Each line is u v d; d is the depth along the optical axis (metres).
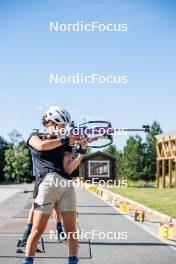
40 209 5.25
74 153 5.52
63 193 5.37
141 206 19.14
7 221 12.55
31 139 5.41
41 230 5.27
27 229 8.10
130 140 74.94
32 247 5.24
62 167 5.36
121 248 8.45
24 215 14.48
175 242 9.23
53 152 5.34
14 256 7.46
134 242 9.15
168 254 7.91
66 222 5.40
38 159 5.38
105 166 59.66
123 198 24.92
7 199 23.95
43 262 7.06
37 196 5.30
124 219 13.63
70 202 5.38
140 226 11.88
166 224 9.83
